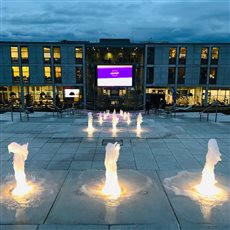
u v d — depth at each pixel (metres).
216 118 20.19
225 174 7.96
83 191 6.66
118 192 6.59
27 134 14.08
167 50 40.38
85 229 4.98
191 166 8.77
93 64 41.03
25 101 42.00
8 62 40.56
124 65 39.44
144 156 9.93
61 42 41.69
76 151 10.66
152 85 41.22
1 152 10.47
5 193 6.56
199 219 5.33
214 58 40.81
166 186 6.99
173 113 25.62
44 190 6.73
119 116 22.48
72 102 41.16
